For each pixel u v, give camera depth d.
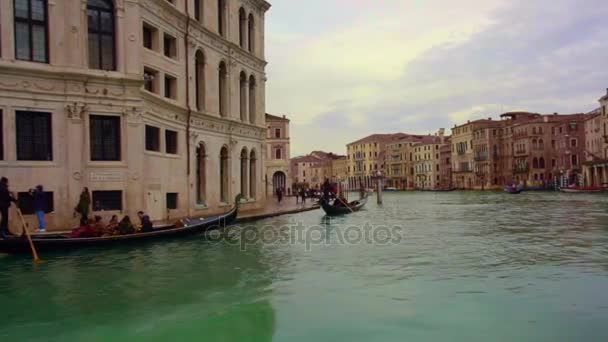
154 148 21.16
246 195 31.27
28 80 16.95
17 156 16.91
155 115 20.78
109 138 18.52
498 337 7.69
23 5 17.08
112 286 10.77
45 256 13.95
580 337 7.65
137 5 19.05
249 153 31.47
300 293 10.22
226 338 7.76
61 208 17.48
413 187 126.38
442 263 13.29
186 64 23.86
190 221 18.62
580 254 14.62
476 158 102.25
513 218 28.06
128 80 18.48
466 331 7.95
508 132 95.75
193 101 24.42
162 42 21.80
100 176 18.14
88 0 18.23
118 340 7.72
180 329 8.14
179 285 10.86
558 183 84.81
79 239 14.38
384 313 8.87
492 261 13.55
